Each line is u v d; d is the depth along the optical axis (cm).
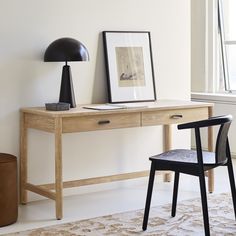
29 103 594
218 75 845
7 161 534
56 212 551
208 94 825
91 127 562
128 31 645
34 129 597
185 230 522
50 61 575
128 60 643
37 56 595
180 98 690
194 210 570
